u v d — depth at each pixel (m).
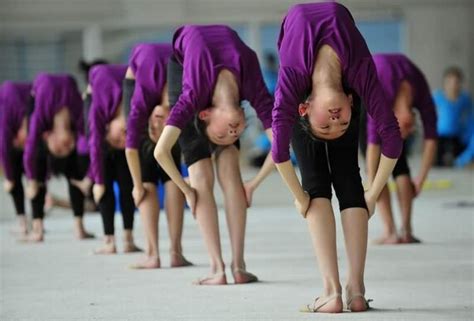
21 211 19.70
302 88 9.57
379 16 44.19
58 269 14.25
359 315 9.67
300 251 15.69
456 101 35.75
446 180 30.42
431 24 44.34
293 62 9.54
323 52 9.48
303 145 9.91
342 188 9.90
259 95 11.43
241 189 12.05
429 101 15.85
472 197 25.92
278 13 43.50
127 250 16.22
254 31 43.75
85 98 16.03
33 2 43.16
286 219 22.02
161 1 43.50
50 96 17.45
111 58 44.06
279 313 9.95
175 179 11.62
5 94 19.14
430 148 16.05
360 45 9.52
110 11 43.41
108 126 15.20
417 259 14.07
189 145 11.83
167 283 12.39
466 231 17.89
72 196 18.84
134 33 44.00
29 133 17.75
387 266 13.38
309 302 10.61
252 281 12.20
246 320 9.65
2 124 19.12
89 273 13.68
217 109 11.23
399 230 18.45
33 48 44.16
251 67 11.37
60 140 17.67
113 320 9.94
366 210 9.90
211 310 10.28
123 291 11.87
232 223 12.09
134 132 13.06
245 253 15.55
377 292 11.16
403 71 15.52
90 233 19.59
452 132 35.84
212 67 11.18
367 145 15.02
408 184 16.12
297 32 9.55
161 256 15.54
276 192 29.98
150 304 10.83
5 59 43.94
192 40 11.38
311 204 9.84
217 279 12.07
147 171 13.62
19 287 12.54
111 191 15.99
